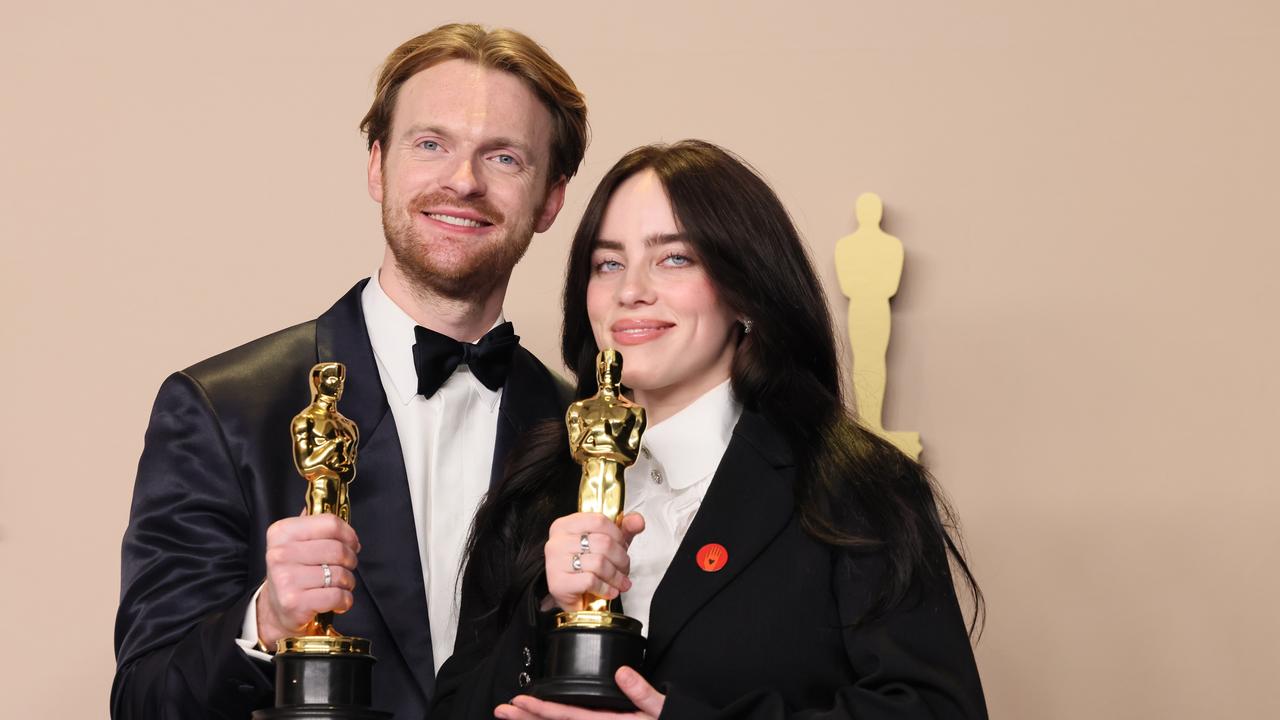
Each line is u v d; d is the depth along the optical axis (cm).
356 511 261
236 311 378
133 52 392
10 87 391
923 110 371
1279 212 356
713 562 205
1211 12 367
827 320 228
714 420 220
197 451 262
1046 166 364
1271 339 351
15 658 363
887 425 356
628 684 186
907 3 376
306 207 383
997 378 356
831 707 200
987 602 347
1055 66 369
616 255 223
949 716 193
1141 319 355
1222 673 341
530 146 287
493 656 210
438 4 390
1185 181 360
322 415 214
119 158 387
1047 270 359
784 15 380
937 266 363
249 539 259
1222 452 348
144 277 381
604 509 197
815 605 203
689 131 378
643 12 385
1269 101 361
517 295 371
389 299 287
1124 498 349
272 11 393
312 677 196
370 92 388
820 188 370
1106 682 343
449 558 270
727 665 199
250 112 388
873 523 207
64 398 376
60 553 368
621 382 219
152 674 238
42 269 382
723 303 221
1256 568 343
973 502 352
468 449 281
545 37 386
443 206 278
